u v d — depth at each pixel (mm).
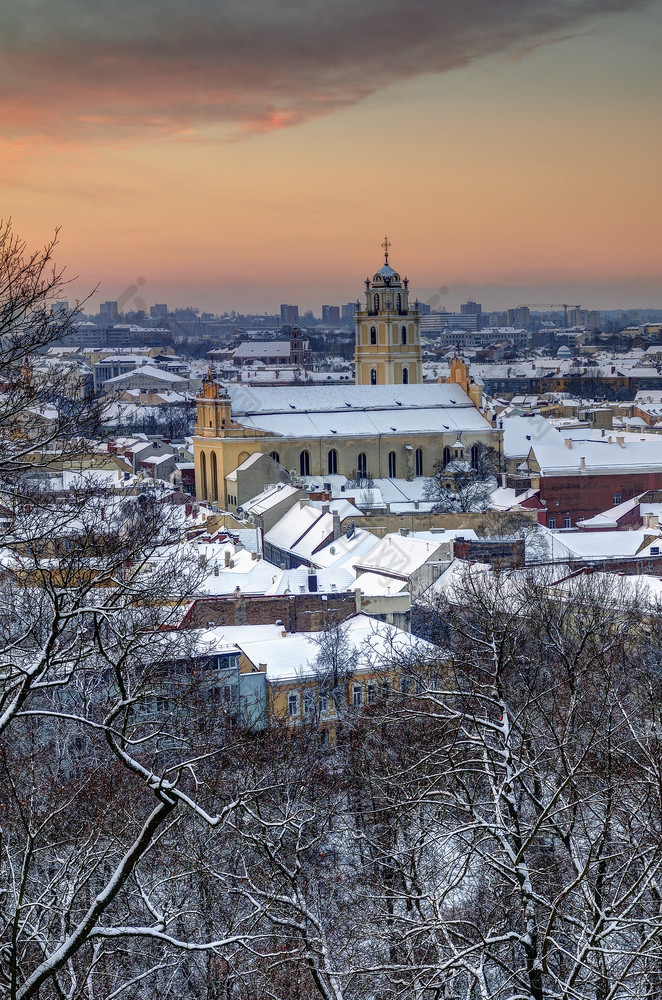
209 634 96500
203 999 44000
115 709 26766
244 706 79000
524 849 33844
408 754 58781
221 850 47281
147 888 41594
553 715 51531
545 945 34875
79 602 31969
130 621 50312
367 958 44781
